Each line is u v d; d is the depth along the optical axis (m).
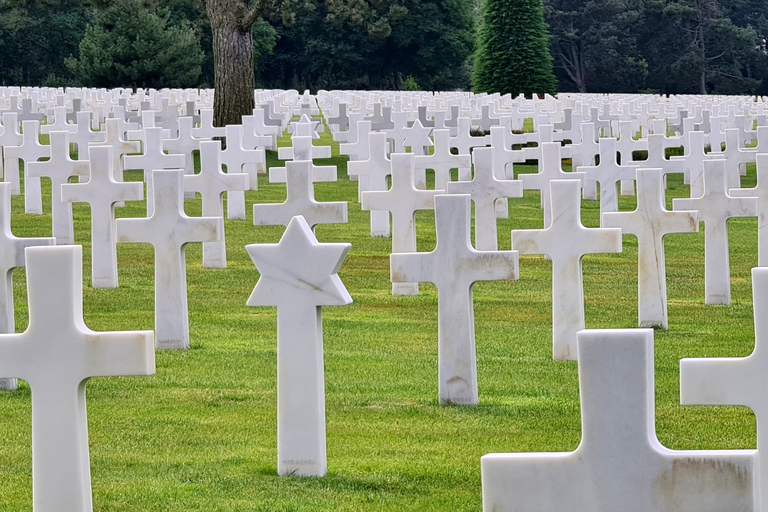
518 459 4.64
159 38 87.69
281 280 7.38
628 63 128.50
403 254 9.34
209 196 17.17
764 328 5.12
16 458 8.11
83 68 87.50
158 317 11.99
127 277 16.72
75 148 31.34
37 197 22.97
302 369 7.51
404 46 114.50
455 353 9.58
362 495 7.25
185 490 7.35
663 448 4.56
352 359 11.62
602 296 16.08
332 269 7.32
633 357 4.49
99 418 9.23
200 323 13.56
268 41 110.75
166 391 10.16
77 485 5.98
